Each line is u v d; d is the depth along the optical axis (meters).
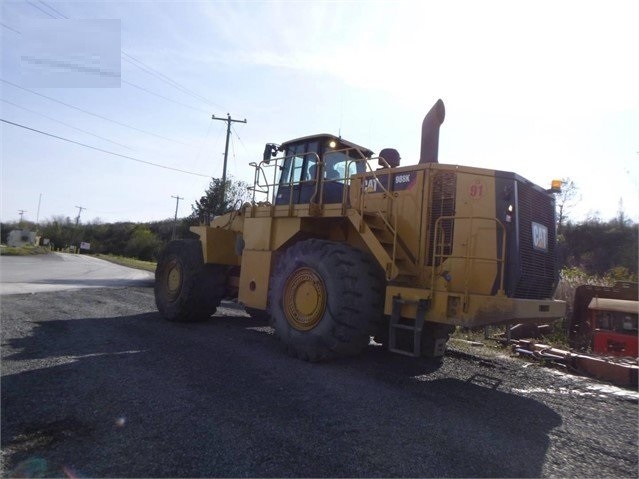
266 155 7.27
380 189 5.80
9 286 13.06
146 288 15.11
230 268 8.14
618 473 2.89
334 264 5.16
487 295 4.48
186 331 6.95
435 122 5.79
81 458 2.70
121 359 4.95
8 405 3.51
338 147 6.80
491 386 4.82
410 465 2.78
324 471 2.64
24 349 5.30
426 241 5.21
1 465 2.61
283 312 5.61
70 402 3.60
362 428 3.31
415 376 4.98
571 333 7.64
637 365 5.42
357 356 5.73
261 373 4.60
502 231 4.70
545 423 3.73
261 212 6.79
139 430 3.11
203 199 29.36
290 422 3.34
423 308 4.72
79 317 7.89
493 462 2.90
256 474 2.56
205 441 2.96
